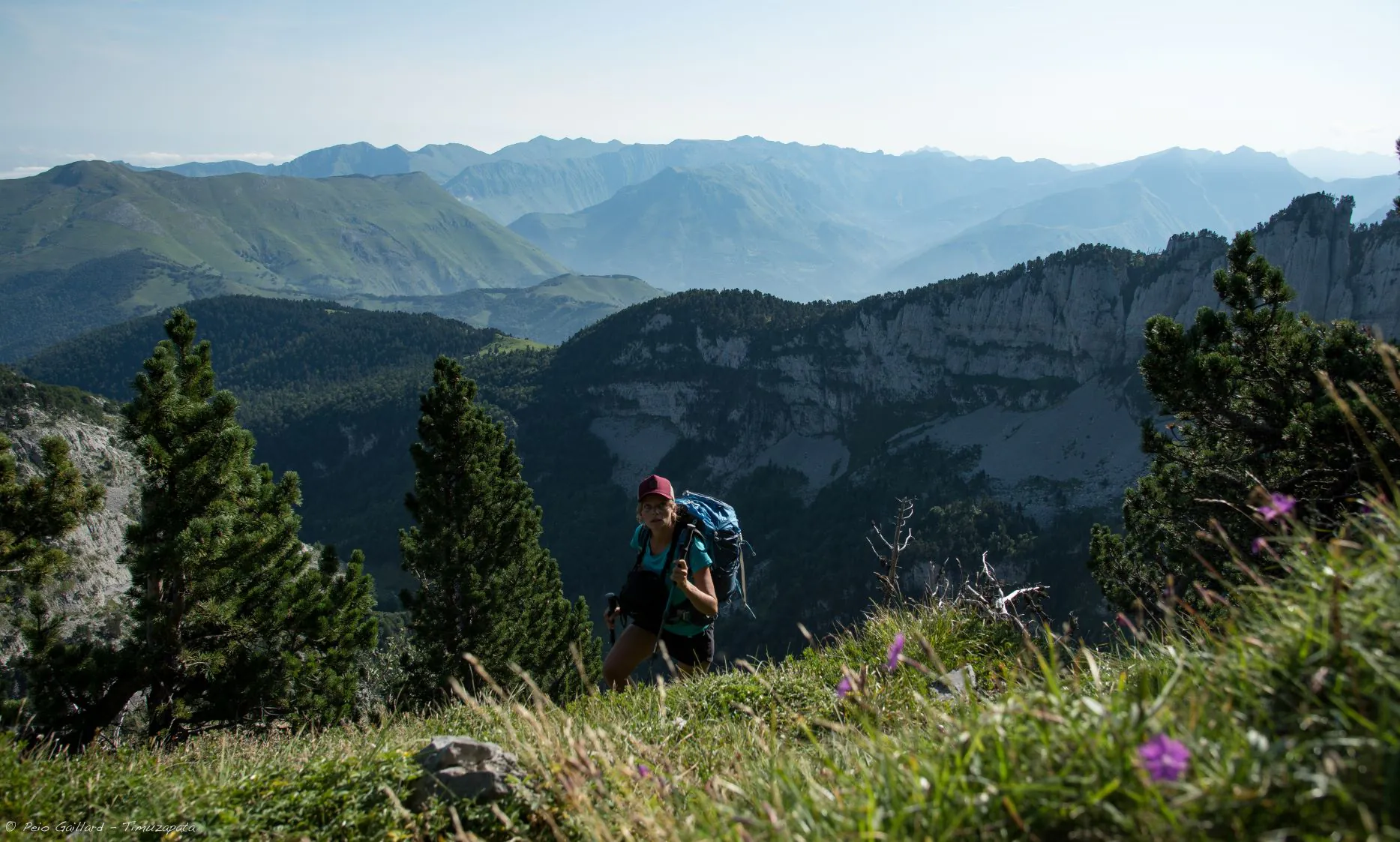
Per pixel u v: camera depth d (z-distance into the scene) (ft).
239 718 84.23
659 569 24.21
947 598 25.89
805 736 16.49
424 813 13.48
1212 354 43.78
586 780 12.26
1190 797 6.88
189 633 86.99
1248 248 48.57
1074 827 7.79
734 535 24.57
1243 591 10.95
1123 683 12.26
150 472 87.15
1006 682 13.30
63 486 77.61
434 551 121.90
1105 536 59.77
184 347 91.20
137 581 84.84
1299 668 8.37
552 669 136.98
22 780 18.92
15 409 343.87
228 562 85.51
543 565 160.04
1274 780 7.13
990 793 8.20
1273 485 34.86
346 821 14.17
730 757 14.55
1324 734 7.57
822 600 477.77
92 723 76.89
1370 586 8.41
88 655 79.82
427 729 22.57
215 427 87.51
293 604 95.71
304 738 25.39
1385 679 7.27
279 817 15.11
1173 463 53.67
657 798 12.05
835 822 8.96
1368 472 28.50
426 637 118.73
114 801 18.19
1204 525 40.06
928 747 10.25
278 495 102.53
